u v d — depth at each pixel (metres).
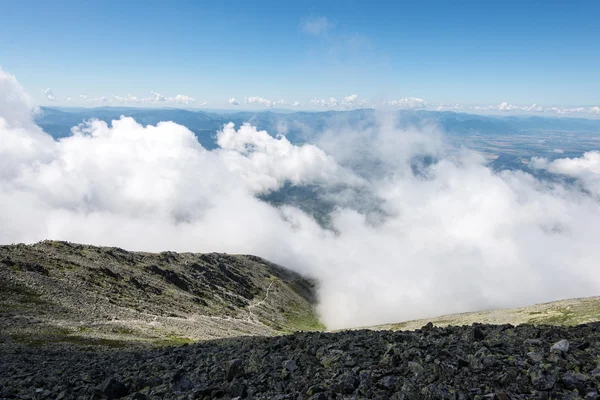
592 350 16.41
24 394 18.08
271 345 24.44
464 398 12.88
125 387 17.52
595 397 12.29
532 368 14.61
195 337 89.88
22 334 58.12
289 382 16.33
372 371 16.02
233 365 17.98
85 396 17.05
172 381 18.22
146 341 69.88
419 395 13.32
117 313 94.06
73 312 81.62
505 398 12.63
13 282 88.56
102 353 36.69
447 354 17.19
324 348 20.92
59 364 27.28
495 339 19.64
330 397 13.93
